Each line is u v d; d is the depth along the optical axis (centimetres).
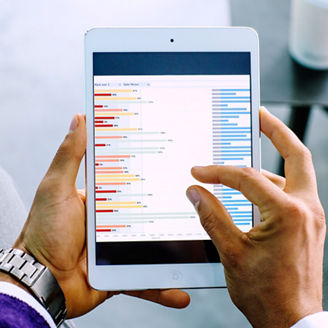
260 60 111
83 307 68
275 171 144
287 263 52
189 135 69
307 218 52
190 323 125
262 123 67
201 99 69
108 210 67
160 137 68
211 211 56
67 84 156
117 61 68
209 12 162
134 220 67
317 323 49
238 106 69
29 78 156
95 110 68
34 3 163
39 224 64
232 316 125
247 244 54
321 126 152
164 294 72
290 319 51
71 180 66
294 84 110
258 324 55
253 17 113
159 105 68
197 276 66
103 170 67
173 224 67
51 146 149
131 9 163
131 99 68
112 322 124
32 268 59
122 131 68
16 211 80
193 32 69
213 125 69
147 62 68
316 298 53
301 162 61
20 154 148
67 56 158
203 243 67
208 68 69
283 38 112
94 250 66
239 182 54
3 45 159
